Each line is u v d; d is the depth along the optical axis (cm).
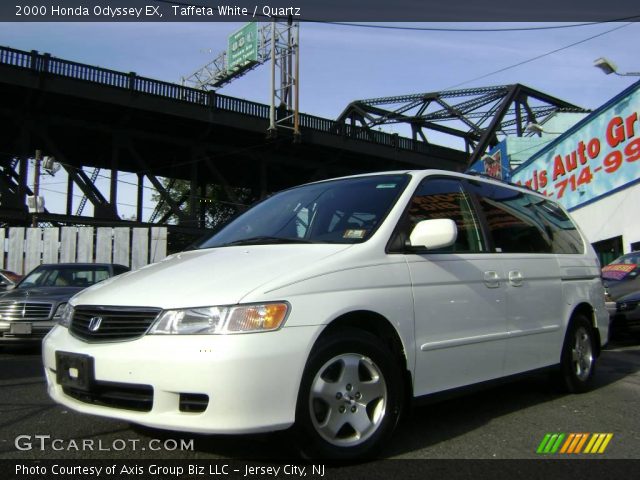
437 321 395
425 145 4006
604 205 1662
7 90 2466
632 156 1529
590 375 559
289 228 430
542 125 3081
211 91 2922
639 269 1026
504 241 482
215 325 308
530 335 477
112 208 2772
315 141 3316
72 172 2694
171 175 3759
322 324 329
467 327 417
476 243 454
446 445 384
